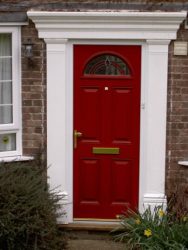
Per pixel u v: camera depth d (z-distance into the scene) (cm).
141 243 695
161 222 720
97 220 785
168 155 766
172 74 752
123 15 727
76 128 768
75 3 739
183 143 764
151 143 761
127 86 760
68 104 762
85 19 732
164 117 756
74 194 781
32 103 760
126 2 739
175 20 730
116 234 770
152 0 738
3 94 764
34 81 756
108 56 757
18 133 766
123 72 762
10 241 664
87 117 767
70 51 754
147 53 750
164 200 764
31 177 729
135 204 777
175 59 749
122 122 768
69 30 740
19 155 766
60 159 764
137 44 750
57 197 742
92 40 750
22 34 749
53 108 756
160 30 738
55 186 766
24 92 759
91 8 740
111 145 772
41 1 740
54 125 759
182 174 768
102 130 770
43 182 737
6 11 739
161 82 751
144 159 769
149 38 741
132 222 735
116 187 780
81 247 734
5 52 759
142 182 772
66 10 739
